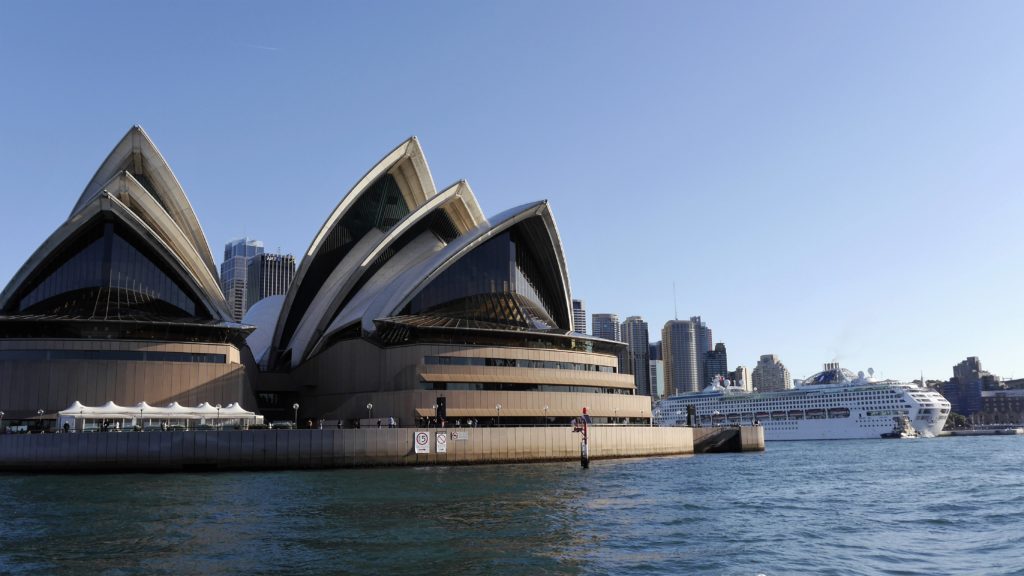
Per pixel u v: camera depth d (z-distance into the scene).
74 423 63.00
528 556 27.36
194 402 70.06
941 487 54.16
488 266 85.25
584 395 79.94
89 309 72.12
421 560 26.55
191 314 77.38
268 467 60.00
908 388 182.88
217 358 72.38
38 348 67.25
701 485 51.44
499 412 74.81
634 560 27.11
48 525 32.81
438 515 35.78
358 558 26.75
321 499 41.16
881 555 28.83
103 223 74.56
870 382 194.50
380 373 77.44
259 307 109.19
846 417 183.75
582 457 63.84
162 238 76.12
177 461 58.75
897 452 115.44
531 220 85.44
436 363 75.19
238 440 59.84
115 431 60.47
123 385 68.06
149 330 71.31
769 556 28.20
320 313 87.12
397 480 51.81
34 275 73.56
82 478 53.72
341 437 61.78
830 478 60.84
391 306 79.69
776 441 192.25
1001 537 32.88
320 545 28.80
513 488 46.72
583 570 25.52
